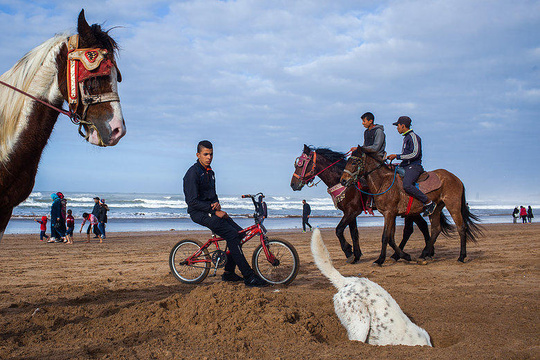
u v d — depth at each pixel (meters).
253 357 3.19
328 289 6.30
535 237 16.92
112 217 38.75
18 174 3.49
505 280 6.94
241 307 4.18
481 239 16.03
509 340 3.67
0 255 11.73
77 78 3.44
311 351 3.30
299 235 20.50
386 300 3.84
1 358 3.15
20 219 30.77
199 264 6.95
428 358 3.10
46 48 3.57
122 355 3.19
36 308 4.80
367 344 3.50
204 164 6.48
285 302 4.97
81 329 3.91
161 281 7.21
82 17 3.49
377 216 45.75
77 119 3.50
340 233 9.33
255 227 6.73
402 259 9.96
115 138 3.48
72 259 10.82
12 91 3.50
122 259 10.83
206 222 6.39
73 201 55.22
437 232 9.53
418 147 8.75
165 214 43.44
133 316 4.18
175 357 3.16
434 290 6.11
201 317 4.04
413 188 8.67
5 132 3.42
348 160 8.88
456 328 4.16
